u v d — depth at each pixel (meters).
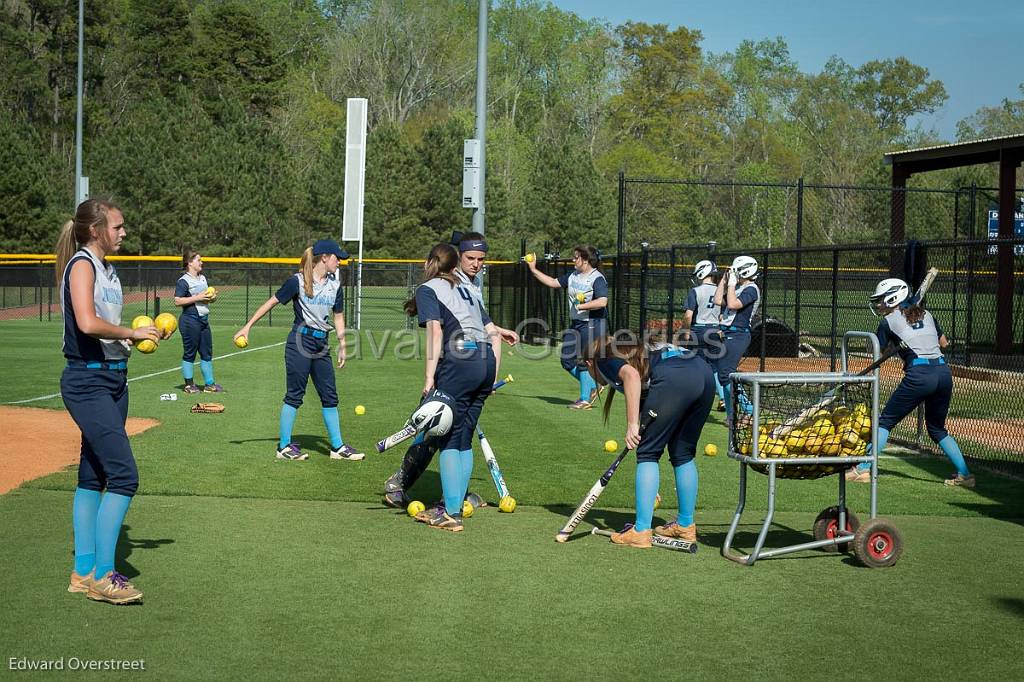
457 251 6.78
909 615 4.98
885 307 8.40
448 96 76.75
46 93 59.28
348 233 20.38
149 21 64.44
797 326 17.94
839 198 51.91
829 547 6.22
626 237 55.44
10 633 4.47
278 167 56.06
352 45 75.38
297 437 10.19
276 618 4.73
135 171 48.53
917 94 83.50
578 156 55.81
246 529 6.41
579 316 12.52
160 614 4.75
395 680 4.04
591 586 5.36
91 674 4.03
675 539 6.27
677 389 6.00
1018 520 7.20
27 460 8.59
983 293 21.50
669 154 69.88
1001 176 18.80
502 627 4.69
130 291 37.03
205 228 50.84
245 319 31.06
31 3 60.53
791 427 5.90
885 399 12.48
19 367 16.56
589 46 72.69
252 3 80.25
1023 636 4.69
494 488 8.01
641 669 4.21
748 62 77.69
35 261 34.97
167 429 10.49
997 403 13.78
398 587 5.25
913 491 8.25
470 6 82.56
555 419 11.86
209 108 63.31
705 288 11.57
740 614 4.96
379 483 7.98
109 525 4.89
